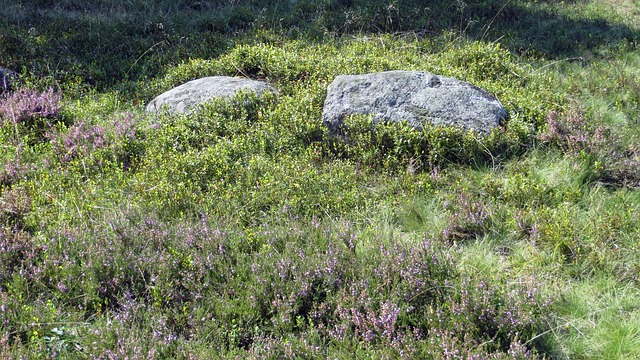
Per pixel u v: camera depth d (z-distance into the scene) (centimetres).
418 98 690
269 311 425
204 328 406
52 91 758
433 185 602
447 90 699
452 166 636
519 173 609
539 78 854
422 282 436
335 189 579
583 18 1182
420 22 1073
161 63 911
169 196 558
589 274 477
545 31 1088
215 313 423
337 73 804
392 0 1137
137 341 381
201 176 596
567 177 603
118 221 508
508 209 555
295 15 1098
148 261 460
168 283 439
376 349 393
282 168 603
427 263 457
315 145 669
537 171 617
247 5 1130
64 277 440
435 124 670
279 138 663
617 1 1352
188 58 927
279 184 574
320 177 591
